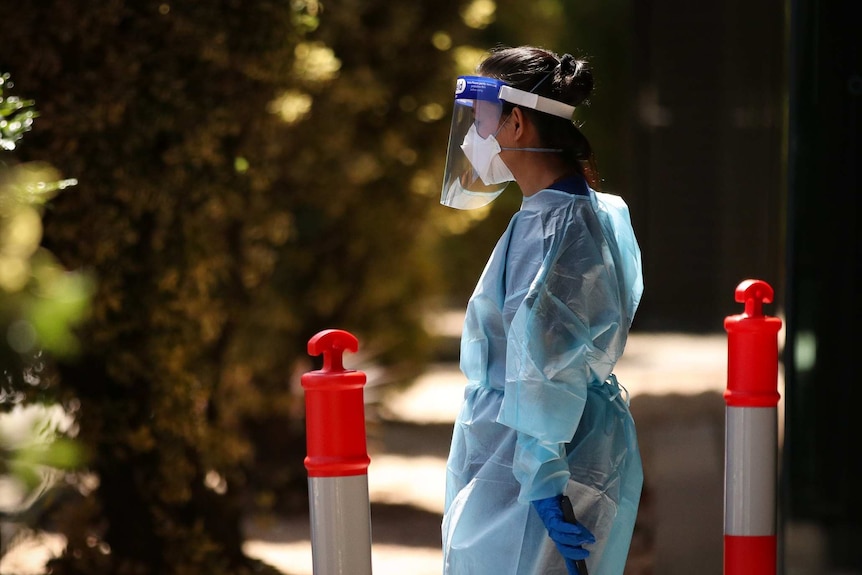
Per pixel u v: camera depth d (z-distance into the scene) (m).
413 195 28.97
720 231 15.81
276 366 28.09
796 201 13.76
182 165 17.17
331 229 29.44
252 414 27.47
